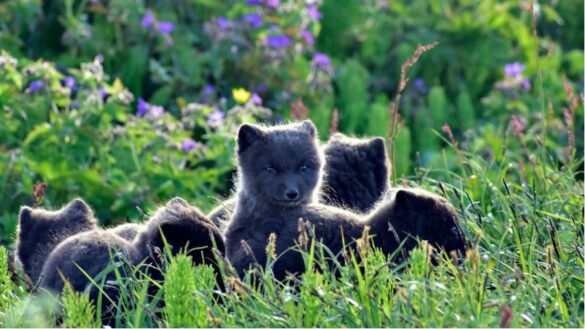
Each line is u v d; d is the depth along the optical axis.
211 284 8.79
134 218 14.32
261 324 8.24
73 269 9.30
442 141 18.05
